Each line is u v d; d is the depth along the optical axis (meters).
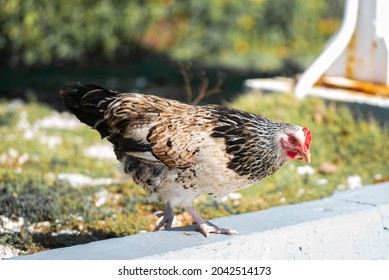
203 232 5.89
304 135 5.74
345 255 6.63
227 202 8.16
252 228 6.09
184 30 20.58
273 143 5.79
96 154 10.84
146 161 5.95
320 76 11.60
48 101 15.46
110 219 7.36
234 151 5.72
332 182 9.07
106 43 16.84
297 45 22.02
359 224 6.69
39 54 16.20
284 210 6.73
